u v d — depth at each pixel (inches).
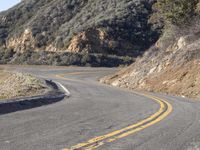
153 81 1239.5
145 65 1406.3
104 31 3075.8
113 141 327.0
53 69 2411.4
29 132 365.1
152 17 1920.5
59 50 3080.7
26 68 2524.6
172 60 1261.1
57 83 1428.4
